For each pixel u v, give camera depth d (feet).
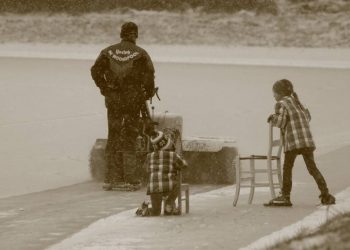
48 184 141.08
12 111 233.55
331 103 266.77
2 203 119.14
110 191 134.41
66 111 235.81
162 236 86.99
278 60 507.71
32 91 283.18
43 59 465.88
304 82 336.08
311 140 109.81
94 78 138.21
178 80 335.06
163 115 142.41
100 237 87.30
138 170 141.59
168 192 103.09
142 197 126.31
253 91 294.87
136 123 136.87
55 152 172.96
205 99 268.41
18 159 164.45
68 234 91.97
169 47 643.86
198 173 142.51
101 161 147.23
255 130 205.36
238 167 113.19
